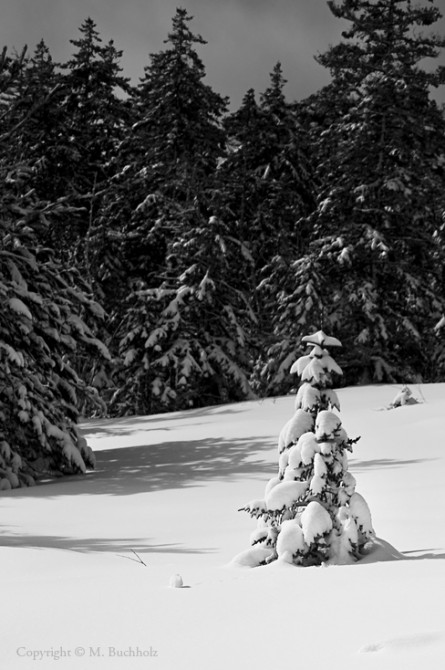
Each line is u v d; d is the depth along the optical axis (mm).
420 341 32188
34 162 34438
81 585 4484
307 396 6414
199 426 22859
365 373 32375
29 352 17453
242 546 7094
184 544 7391
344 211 34062
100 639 3141
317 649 2844
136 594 4047
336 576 4398
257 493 11531
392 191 32812
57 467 16797
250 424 21812
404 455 14352
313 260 31375
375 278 32375
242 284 39094
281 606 3584
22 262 18031
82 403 19203
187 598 3875
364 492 10578
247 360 35469
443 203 35344
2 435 16125
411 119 33406
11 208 18484
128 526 9031
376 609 3391
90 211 36562
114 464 17188
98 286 35781
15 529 9070
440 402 21312
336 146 36250
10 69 17891
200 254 33906
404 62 33844
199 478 13734
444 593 3627
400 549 6539
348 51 34906
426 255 33594
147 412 35688
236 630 3178
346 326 32625
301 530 5742
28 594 4230
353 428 18500
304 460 6133
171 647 2988
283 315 31875
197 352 34312
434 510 8602
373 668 2545
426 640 2760
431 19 33750
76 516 10188
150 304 34500
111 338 35625
